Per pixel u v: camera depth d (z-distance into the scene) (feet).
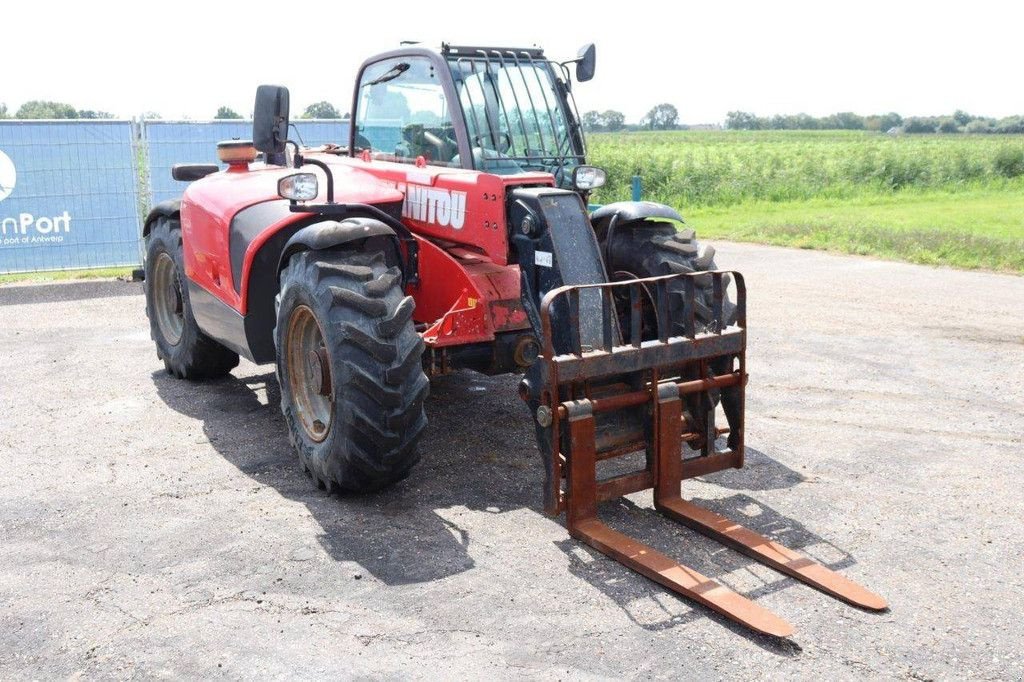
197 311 19.34
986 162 101.24
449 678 9.70
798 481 15.17
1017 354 23.53
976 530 13.26
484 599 11.37
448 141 16.33
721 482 15.14
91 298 32.37
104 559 12.47
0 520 13.75
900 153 99.14
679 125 350.02
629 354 13.05
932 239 45.03
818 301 30.86
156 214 21.70
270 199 16.94
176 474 15.65
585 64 17.37
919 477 15.30
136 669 9.91
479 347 15.55
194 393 20.52
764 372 21.93
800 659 10.03
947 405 19.30
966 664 9.93
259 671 9.84
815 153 104.88
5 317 28.94
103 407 19.45
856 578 11.85
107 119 35.94
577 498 12.96
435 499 14.57
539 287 14.56
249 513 14.01
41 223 35.63
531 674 9.77
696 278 16.38
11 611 11.12
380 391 13.28
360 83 18.66
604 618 10.92
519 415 18.80
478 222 15.15
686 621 10.83
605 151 81.76
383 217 15.49
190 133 37.19
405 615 11.00
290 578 11.92
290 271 14.80
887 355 23.50
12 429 17.99
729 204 79.05
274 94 15.12
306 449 14.94
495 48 16.69
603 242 17.74
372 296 13.65
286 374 15.34
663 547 12.76
